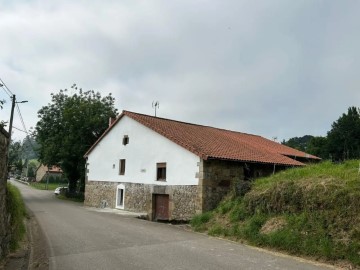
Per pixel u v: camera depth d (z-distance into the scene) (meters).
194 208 18.45
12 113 24.81
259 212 13.24
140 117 24.50
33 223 17.20
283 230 11.55
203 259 9.77
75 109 37.91
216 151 19.66
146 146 22.86
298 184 12.42
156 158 21.80
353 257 9.37
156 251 10.77
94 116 38.09
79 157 38.00
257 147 25.61
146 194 22.33
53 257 10.00
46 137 40.28
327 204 11.08
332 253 9.77
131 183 23.95
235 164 19.84
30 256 10.05
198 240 12.84
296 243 10.77
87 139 38.22
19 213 13.34
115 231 14.70
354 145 43.19
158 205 21.39
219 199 18.75
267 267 9.04
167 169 20.75
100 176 27.56
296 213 11.94
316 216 11.13
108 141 27.08
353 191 10.71
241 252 10.80
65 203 33.47
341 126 44.19
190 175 19.02
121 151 25.44
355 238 9.81
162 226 16.80
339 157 43.53
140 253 10.47
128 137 24.86
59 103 40.72
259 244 11.85
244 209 14.07
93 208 26.53
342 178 11.80
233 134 29.53
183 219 19.03
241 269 8.76
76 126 37.75
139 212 22.77
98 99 40.97
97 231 14.66
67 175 42.12
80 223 17.25
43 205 30.22
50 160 38.88
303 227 11.16
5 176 8.90
